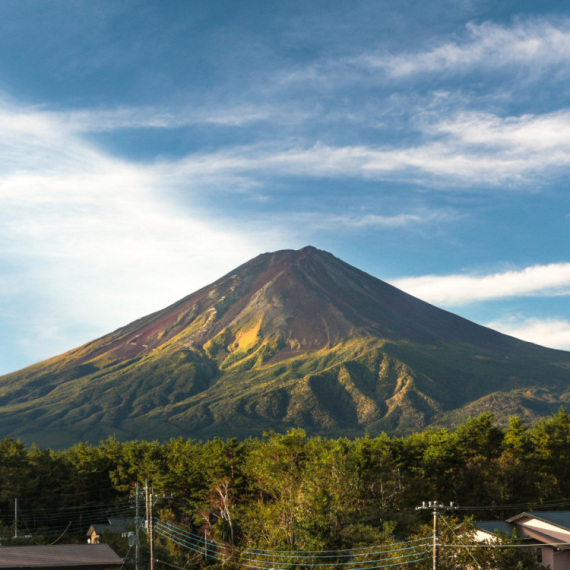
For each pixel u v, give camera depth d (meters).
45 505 102.25
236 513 79.00
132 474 108.12
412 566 41.41
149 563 58.75
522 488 81.12
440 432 92.81
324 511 55.44
